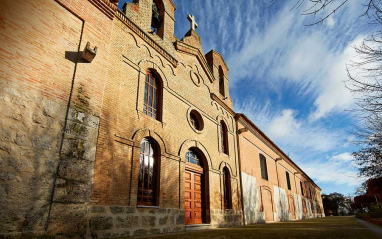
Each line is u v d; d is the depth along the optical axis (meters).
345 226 11.97
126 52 8.95
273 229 10.44
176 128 10.84
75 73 6.46
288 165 30.62
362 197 28.11
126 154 7.93
